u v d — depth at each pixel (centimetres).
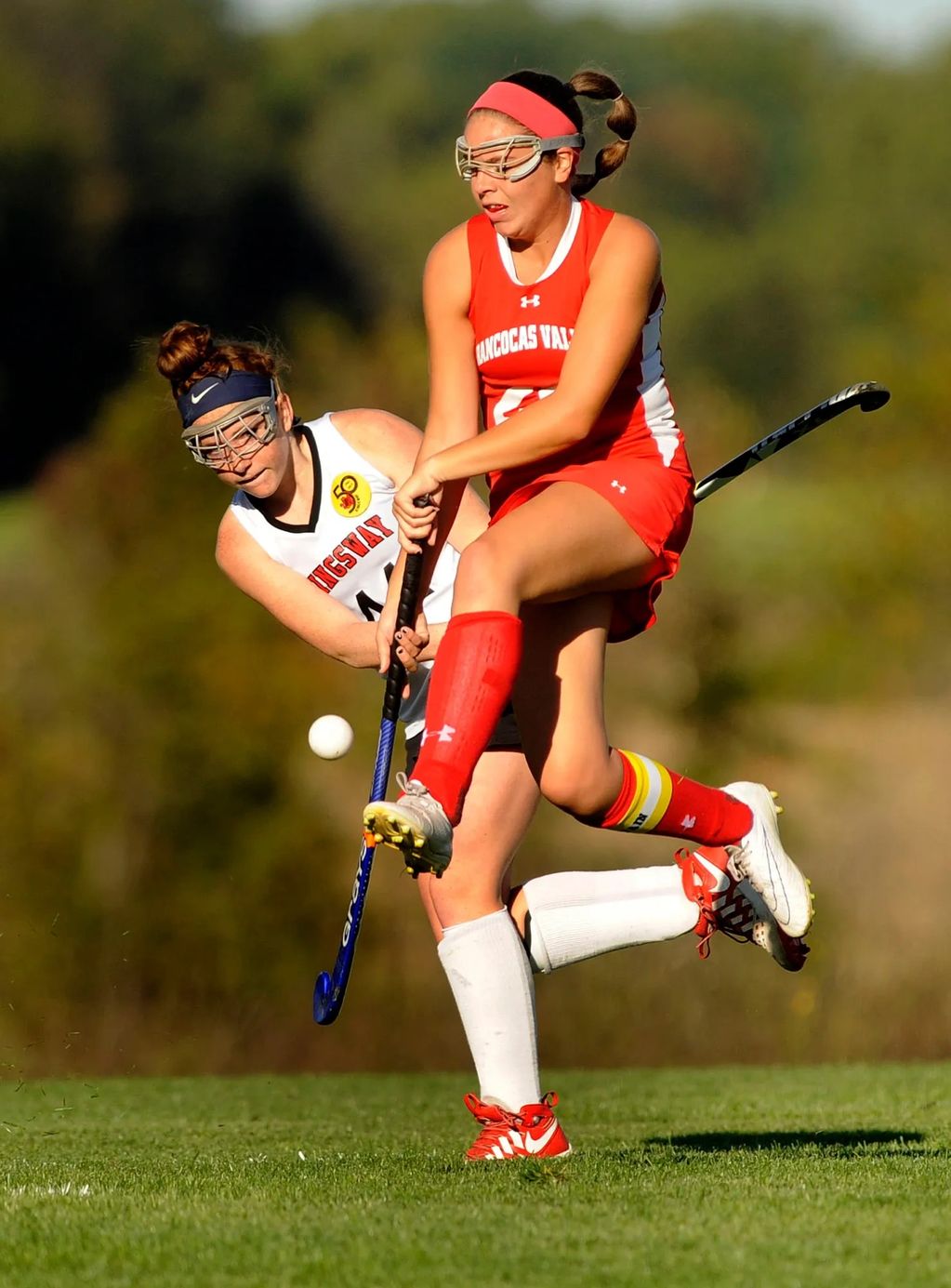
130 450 5188
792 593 6006
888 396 1336
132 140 12350
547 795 1247
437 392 1294
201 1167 1253
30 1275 860
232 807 4850
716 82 14525
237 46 13462
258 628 5072
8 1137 1659
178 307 12238
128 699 4950
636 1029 3950
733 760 5597
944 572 6072
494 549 1141
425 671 1455
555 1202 1016
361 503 1455
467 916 1343
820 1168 1156
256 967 4569
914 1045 3956
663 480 1230
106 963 4541
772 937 1354
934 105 12706
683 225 12788
